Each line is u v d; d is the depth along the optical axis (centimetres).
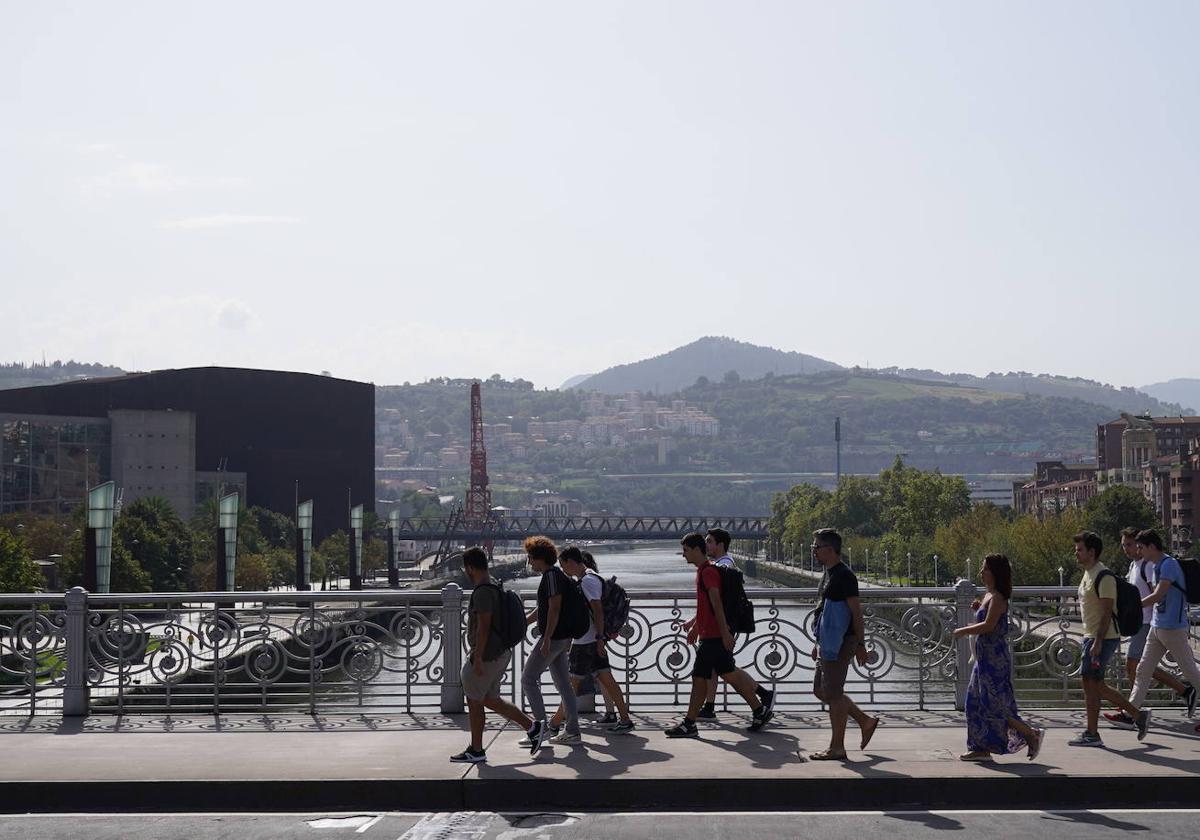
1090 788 1150
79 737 1421
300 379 16575
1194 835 1009
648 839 1005
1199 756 1262
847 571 1280
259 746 1353
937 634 1578
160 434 13362
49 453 12512
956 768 1200
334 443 17025
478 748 1267
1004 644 1239
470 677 1266
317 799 1157
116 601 1584
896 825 1053
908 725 1454
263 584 10988
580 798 1151
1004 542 11412
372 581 16788
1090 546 1350
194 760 1268
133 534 8956
